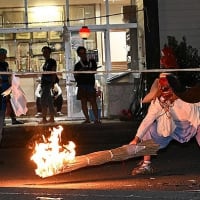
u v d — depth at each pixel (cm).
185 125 770
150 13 1552
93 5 1659
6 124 1476
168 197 628
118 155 721
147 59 1546
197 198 621
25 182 773
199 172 839
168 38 1493
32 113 1658
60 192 650
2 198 634
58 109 1639
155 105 767
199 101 768
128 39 1659
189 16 1572
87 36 1521
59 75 1648
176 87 763
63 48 1659
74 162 713
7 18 1664
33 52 1672
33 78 1659
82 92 1401
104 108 1617
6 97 949
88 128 1309
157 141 775
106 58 1655
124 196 632
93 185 732
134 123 1347
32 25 1664
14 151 1146
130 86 1593
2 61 1160
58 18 1664
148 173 816
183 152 1069
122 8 1658
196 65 1448
